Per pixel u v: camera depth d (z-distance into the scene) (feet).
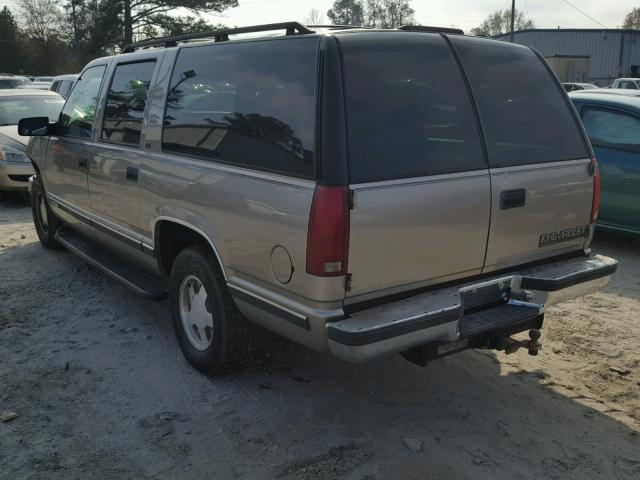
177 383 13.30
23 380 13.41
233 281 11.78
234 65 12.06
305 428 11.66
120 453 10.90
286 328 10.77
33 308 17.54
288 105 10.59
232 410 12.24
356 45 10.50
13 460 10.67
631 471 10.61
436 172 10.68
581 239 13.28
